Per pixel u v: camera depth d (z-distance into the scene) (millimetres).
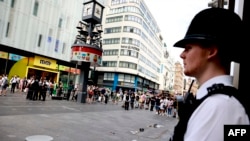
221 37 746
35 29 27656
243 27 779
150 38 64062
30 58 27703
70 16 32625
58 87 21172
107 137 7359
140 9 54656
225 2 1922
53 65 30641
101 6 20594
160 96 23391
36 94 16562
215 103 640
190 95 815
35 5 27531
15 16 25406
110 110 17625
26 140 4926
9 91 20578
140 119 14266
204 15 809
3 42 24344
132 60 51938
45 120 8719
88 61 19234
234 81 1213
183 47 888
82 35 23125
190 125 691
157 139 8023
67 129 7625
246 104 671
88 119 10812
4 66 25203
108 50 54562
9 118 8062
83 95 20484
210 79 762
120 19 54312
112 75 52344
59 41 30969
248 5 1221
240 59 767
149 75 65250
